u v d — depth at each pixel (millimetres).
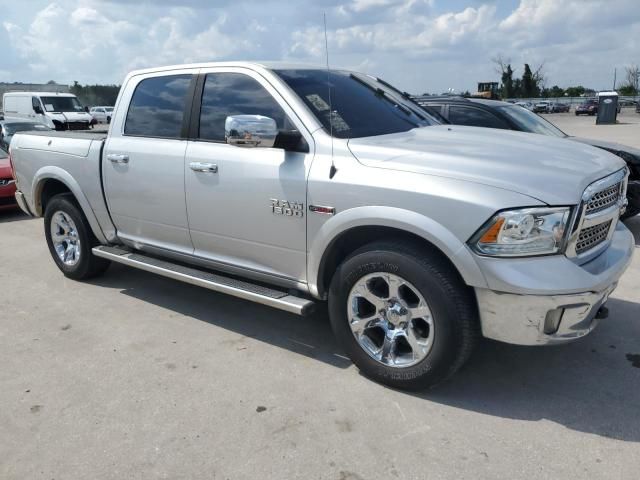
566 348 3820
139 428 3033
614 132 24984
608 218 3219
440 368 3084
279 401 3254
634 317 4297
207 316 4551
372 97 4164
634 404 3156
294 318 4480
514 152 3260
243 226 3814
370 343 3418
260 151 3686
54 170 5168
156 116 4398
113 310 4723
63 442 2934
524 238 2777
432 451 2775
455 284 2977
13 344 4105
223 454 2803
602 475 2578
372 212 3115
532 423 2988
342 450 2805
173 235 4367
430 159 3121
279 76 3779
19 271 5914
